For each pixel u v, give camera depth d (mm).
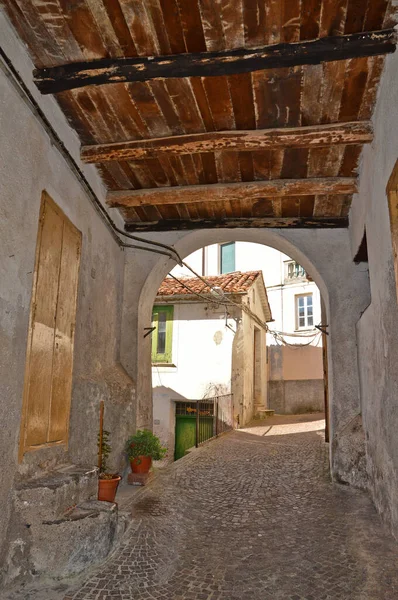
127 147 4805
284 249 7387
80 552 3486
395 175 3461
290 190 5668
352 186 5520
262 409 15844
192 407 13344
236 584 3279
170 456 13148
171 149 4742
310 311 17797
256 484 6211
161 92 4066
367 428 5562
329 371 6648
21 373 3566
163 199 5953
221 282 14352
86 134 4758
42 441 3986
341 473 5988
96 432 5352
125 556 3773
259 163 5301
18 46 3545
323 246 6848
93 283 5590
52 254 4273
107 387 5777
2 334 3279
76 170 4758
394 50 3387
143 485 6078
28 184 3740
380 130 4035
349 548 3854
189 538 4207
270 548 3945
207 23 3285
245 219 6938
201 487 6078
